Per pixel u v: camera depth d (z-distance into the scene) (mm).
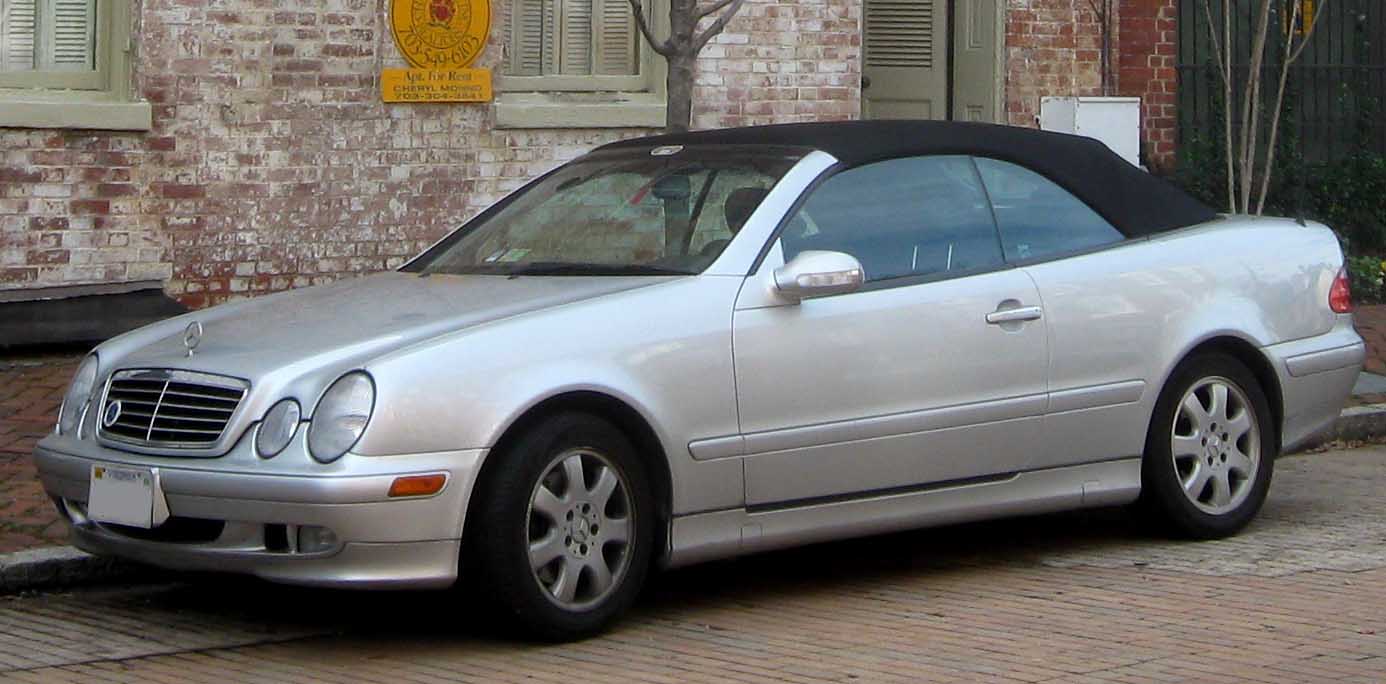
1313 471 11320
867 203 8359
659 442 7527
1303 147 19375
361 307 7859
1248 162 16422
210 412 7262
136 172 13266
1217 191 18484
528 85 14805
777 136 8648
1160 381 8922
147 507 7238
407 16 14062
